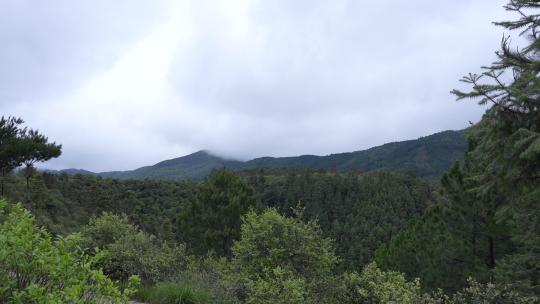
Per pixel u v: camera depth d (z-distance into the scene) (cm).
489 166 555
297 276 884
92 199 4372
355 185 7681
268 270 856
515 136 502
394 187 7538
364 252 5266
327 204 7025
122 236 1477
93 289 297
